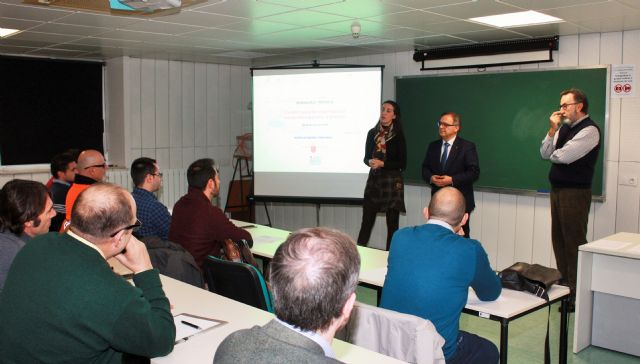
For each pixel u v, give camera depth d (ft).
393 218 17.40
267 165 21.26
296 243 3.64
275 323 3.48
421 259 7.08
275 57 22.04
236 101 25.16
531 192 17.19
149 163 10.92
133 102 21.93
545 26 14.61
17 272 4.96
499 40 17.15
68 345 4.69
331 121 20.42
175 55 21.29
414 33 16.02
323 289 3.41
